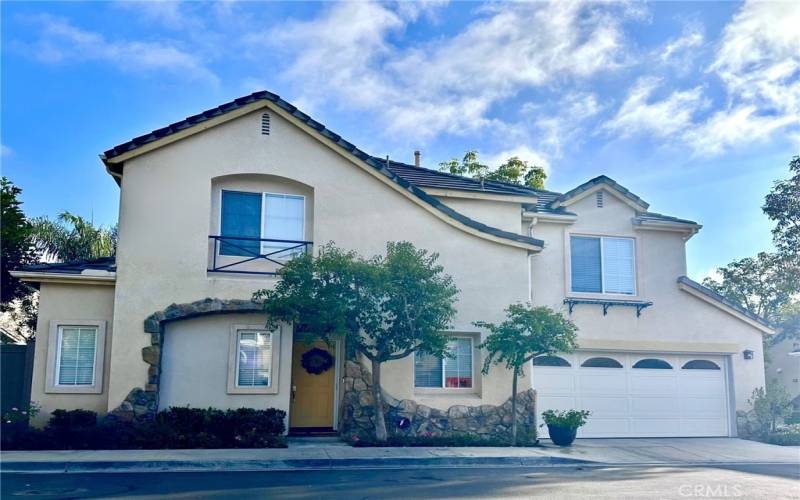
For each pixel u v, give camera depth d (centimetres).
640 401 1855
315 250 1544
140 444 1325
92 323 1461
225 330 1486
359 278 1358
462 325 1612
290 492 956
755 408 1903
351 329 1395
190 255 1470
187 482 1027
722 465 1412
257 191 1562
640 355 1883
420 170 1986
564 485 1070
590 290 1889
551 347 1533
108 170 1512
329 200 1573
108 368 1452
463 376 1620
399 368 1550
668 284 1945
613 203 1950
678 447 1659
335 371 1595
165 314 1434
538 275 1845
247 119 1555
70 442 1313
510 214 1842
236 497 910
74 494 912
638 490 1034
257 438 1372
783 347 2917
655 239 1967
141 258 1448
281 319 1395
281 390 1482
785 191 2441
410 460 1280
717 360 1947
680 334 1916
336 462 1238
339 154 1593
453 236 1647
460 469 1248
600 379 1834
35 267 1451
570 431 1591
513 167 3388
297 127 1577
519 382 1625
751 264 3169
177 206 1484
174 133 1494
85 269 1455
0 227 1761
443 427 1548
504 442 1541
